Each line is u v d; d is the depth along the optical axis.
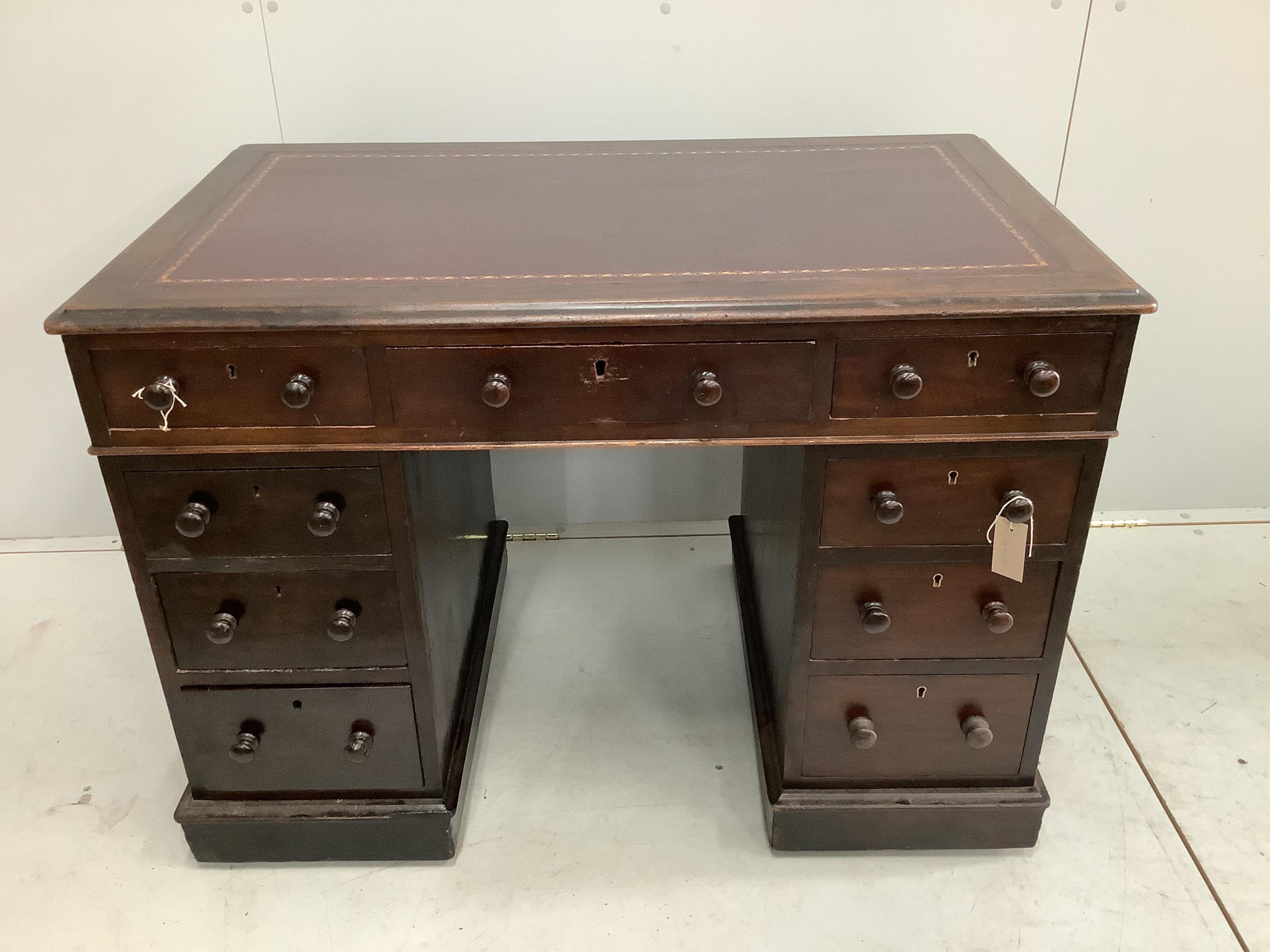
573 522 2.54
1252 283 2.25
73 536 2.54
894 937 1.60
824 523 1.47
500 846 1.76
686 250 1.44
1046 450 1.42
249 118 2.07
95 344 1.31
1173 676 2.09
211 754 1.65
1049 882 1.68
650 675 2.12
